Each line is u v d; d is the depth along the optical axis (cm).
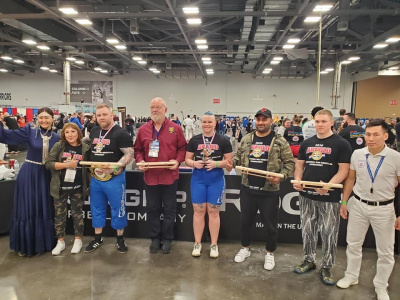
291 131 537
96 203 286
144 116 2223
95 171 274
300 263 272
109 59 1631
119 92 2219
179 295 218
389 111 1936
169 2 709
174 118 1577
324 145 231
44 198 279
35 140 273
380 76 1928
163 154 279
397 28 839
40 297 214
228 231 324
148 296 217
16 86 2242
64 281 236
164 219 292
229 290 226
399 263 273
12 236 280
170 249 293
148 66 1834
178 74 2170
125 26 1156
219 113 2186
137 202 326
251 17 919
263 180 249
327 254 235
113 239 324
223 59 1661
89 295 217
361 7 906
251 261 275
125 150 276
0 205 325
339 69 1476
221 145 278
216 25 1185
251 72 2106
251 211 262
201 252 292
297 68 1942
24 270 253
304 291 226
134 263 268
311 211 244
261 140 258
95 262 269
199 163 269
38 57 1731
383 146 205
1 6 818
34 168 275
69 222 334
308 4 766
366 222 218
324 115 228
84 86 2219
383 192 205
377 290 216
